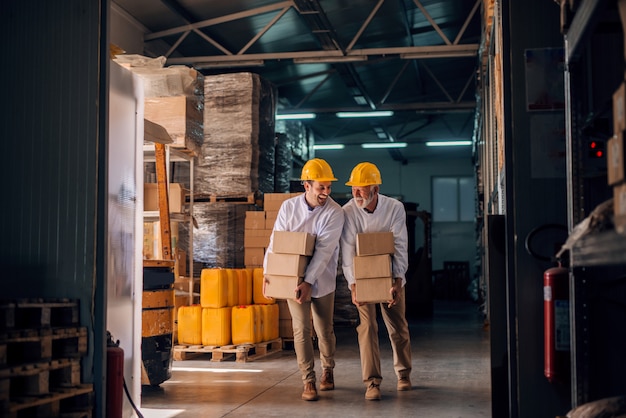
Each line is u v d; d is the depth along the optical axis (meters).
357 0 13.88
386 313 6.13
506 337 4.30
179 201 8.90
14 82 4.32
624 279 3.50
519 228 4.14
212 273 8.51
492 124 8.39
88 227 4.17
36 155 4.27
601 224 2.64
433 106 20.06
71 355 3.99
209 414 5.25
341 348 9.73
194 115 9.41
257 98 11.16
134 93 5.03
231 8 13.96
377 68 18.59
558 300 3.75
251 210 11.00
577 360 3.32
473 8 14.37
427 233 17.55
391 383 6.71
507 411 4.26
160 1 13.23
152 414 5.26
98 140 4.23
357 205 5.85
